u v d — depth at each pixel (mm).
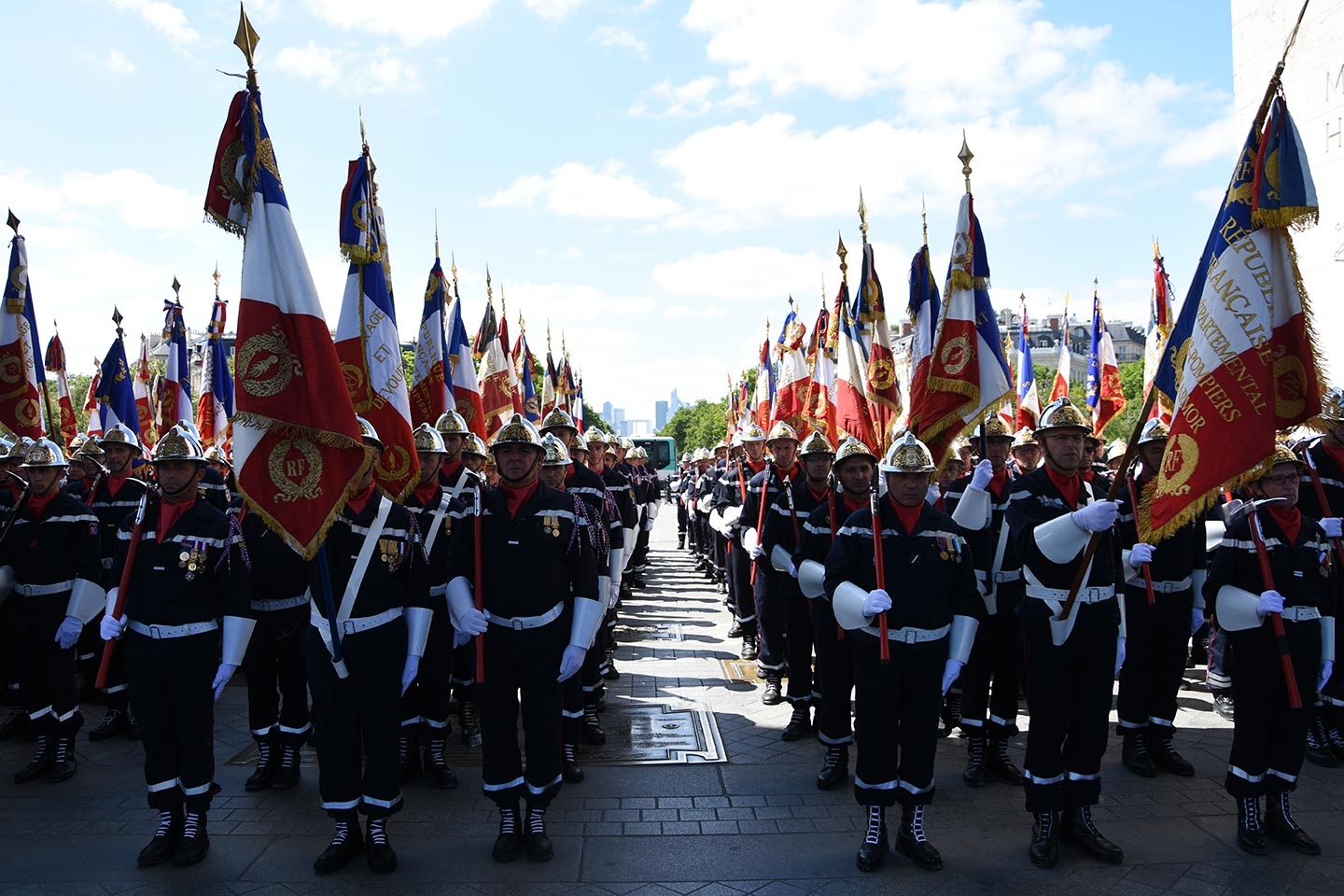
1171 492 5117
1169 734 6723
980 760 6527
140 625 5238
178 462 5348
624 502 10164
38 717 6691
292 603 6453
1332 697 6742
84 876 5047
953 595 5352
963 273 6559
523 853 5324
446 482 7164
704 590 16859
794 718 7488
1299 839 5273
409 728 6527
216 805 6133
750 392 19625
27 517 6719
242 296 5180
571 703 6441
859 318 8430
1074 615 5223
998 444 6816
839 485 6969
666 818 5840
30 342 8938
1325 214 10781
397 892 4840
